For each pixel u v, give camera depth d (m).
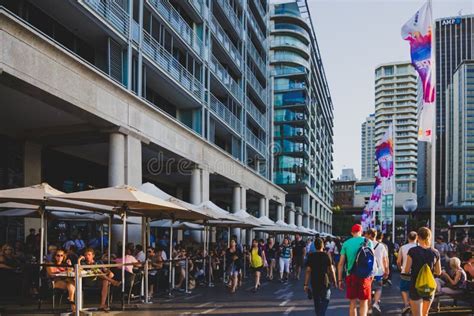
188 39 28.95
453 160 120.06
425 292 8.16
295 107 72.94
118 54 20.45
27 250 16.31
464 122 106.50
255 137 47.41
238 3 42.28
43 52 14.31
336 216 134.12
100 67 21.45
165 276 16.12
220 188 40.84
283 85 74.31
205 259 19.11
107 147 23.16
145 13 23.38
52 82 14.77
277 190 53.72
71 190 24.47
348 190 190.50
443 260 18.03
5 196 10.94
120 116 19.05
